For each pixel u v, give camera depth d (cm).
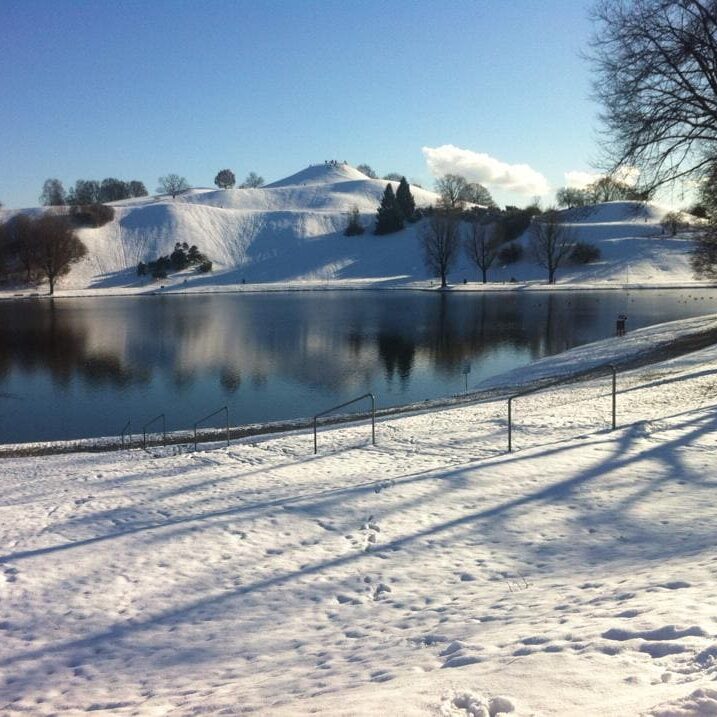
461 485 1188
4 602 838
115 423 2817
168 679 637
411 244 13738
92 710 585
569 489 1119
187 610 795
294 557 934
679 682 380
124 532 1077
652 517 962
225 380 3622
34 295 10938
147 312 7650
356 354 4375
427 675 483
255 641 703
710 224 3466
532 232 11462
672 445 1307
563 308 6862
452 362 4019
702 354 2819
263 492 1275
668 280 9812
